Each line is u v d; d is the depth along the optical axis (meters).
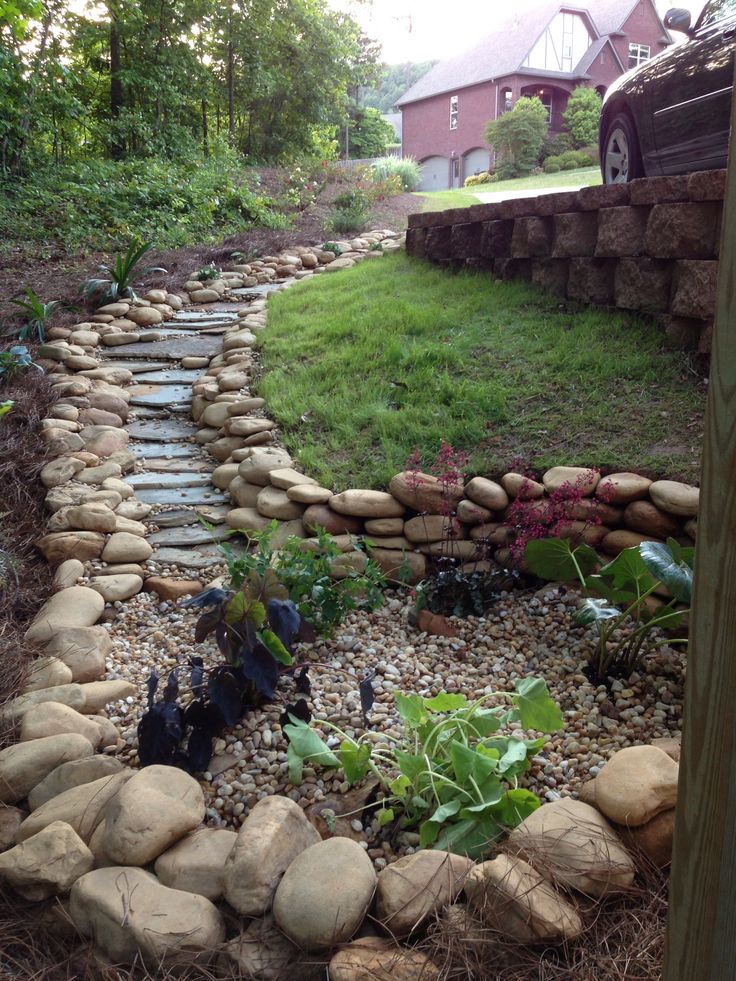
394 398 4.50
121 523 3.93
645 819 1.84
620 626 3.03
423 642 3.09
